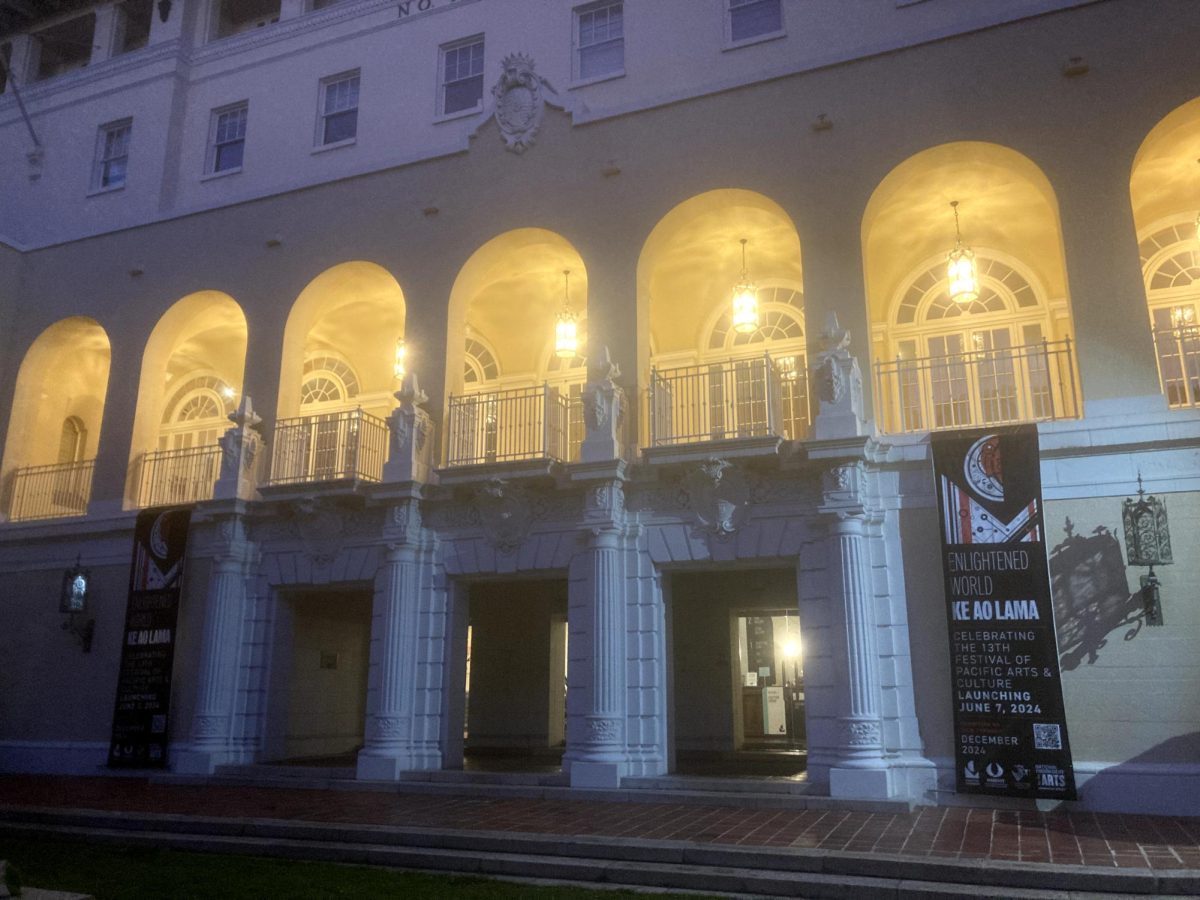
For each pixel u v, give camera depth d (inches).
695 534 491.5
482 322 695.7
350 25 687.7
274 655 589.0
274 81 706.2
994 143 478.0
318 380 765.3
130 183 729.6
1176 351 543.5
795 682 717.3
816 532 469.7
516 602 692.7
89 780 567.2
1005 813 394.9
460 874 315.6
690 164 539.2
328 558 575.8
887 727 435.2
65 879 297.6
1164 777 390.6
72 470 681.6
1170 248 562.6
